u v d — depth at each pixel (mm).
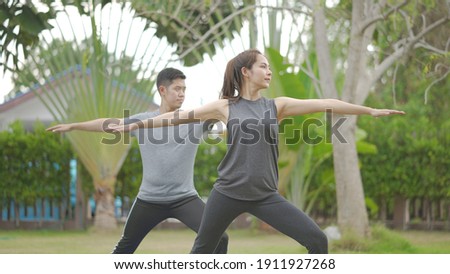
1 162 17297
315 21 12422
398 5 10672
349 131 12258
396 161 17562
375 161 17672
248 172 5480
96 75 15711
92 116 15844
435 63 11719
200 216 6664
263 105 5617
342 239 12148
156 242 15031
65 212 18156
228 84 5746
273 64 13438
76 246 13500
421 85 15922
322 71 12367
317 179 17578
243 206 5570
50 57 18047
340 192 12375
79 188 18172
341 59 17078
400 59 11633
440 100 17031
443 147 17109
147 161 6770
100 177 16797
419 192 17406
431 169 17234
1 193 17422
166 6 12898
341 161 12336
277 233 17031
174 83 6859
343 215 12352
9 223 18016
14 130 17500
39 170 17547
